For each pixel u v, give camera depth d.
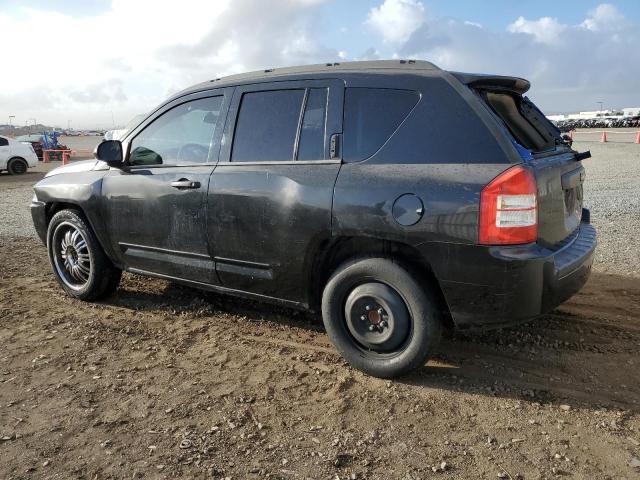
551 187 3.15
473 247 2.93
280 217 3.53
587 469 2.51
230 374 3.48
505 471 2.50
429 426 2.88
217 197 3.82
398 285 3.20
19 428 2.86
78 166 5.00
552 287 3.05
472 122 3.07
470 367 3.55
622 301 4.72
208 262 4.02
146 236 4.31
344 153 3.40
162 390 3.27
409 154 3.19
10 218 9.97
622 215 8.55
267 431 2.83
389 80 3.36
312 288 3.65
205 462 2.57
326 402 3.12
